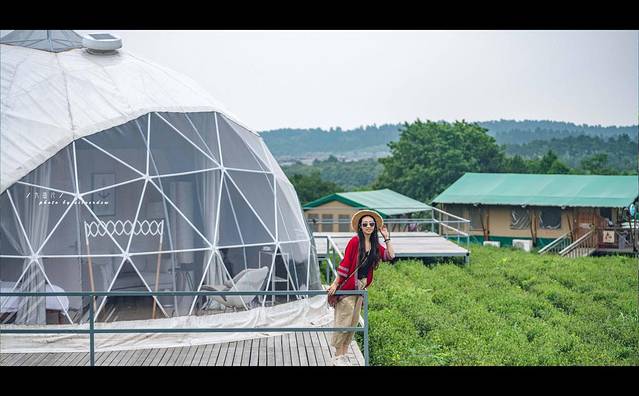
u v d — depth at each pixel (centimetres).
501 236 4147
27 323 1193
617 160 12662
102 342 1183
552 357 1239
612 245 3584
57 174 1244
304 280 1395
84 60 1408
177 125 1353
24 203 1223
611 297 2014
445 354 1238
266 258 1341
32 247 1211
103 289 1212
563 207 3922
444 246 2778
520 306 1791
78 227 1225
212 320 1246
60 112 1292
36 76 1337
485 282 2222
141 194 1264
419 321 1534
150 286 1234
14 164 1232
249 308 1286
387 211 3962
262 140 1520
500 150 6606
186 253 1266
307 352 1146
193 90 1454
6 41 1445
